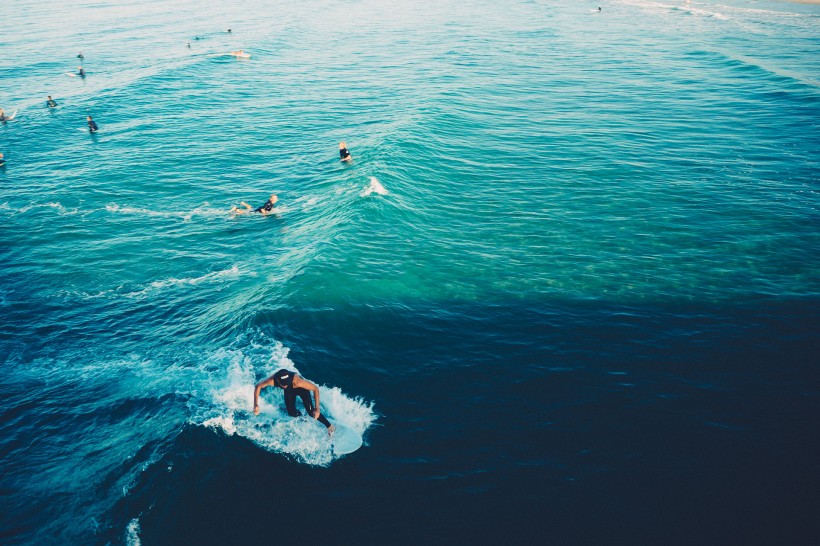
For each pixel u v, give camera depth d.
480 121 38.25
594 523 9.26
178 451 10.77
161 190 29.06
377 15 101.38
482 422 11.44
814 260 18.78
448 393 12.33
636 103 42.16
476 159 30.73
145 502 9.84
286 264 19.52
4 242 23.28
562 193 25.91
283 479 10.12
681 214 23.14
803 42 63.25
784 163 28.75
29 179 30.95
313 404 11.84
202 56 66.12
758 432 11.18
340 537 9.08
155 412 12.23
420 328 14.89
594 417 11.57
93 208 26.86
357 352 13.80
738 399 12.12
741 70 50.84
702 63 55.12
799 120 35.72
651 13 92.94
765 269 18.22
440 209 24.16
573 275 18.11
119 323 17.12
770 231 21.20
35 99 48.81
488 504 9.60
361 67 59.34
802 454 10.63
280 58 65.69
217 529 9.28
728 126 35.56
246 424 11.41
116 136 38.66
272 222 24.52
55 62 64.56
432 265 18.81
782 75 46.81
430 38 76.25
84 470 10.80
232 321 15.72
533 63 58.53
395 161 29.73
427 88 48.44
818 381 12.70
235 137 37.81
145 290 19.17
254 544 9.03
